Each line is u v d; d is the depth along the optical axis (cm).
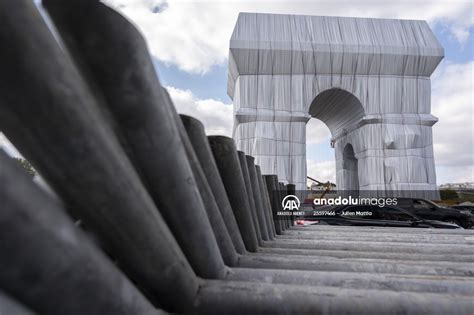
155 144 261
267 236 851
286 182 3241
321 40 3419
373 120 3478
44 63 158
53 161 183
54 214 155
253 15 3472
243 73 3419
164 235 261
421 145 3450
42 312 160
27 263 141
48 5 190
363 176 3550
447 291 364
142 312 223
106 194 204
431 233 1189
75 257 161
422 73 3569
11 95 155
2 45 145
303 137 3369
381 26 3609
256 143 3284
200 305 292
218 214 447
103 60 211
